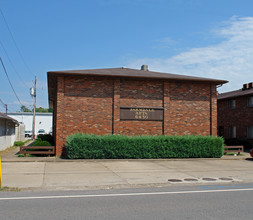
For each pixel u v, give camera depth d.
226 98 32.25
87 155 17.73
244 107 30.28
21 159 17.08
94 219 6.02
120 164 16.03
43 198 8.02
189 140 19.30
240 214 6.52
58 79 19.09
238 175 12.89
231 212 6.68
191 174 12.98
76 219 6.00
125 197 8.23
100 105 19.62
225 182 11.16
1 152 22.36
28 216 6.20
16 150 25.11
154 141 18.75
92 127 19.41
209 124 21.52
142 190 9.41
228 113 33.12
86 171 13.40
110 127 19.70
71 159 17.48
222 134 34.41
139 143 18.45
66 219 6.00
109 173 12.91
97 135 18.58
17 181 10.74
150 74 21.64
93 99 19.56
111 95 19.88
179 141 19.12
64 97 19.14
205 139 19.67
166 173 13.15
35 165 15.23
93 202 7.56
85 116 19.36
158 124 20.56
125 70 23.22
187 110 21.14
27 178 11.39
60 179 11.27
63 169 13.93
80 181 10.91
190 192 9.06
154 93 20.66
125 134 19.94
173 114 20.86
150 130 20.39
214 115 21.53
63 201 7.66
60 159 17.41
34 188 9.59
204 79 21.11
